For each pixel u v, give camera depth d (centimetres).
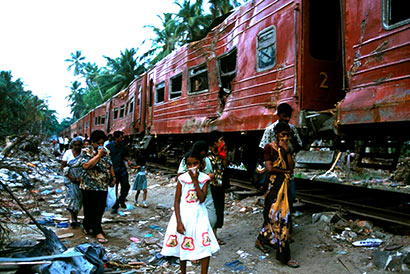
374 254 358
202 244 300
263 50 638
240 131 702
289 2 572
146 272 362
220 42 805
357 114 428
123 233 513
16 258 300
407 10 409
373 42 417
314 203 546
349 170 880
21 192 774
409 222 400
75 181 520
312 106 548
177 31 2947
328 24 625
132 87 1611
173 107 1041
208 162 400
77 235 486
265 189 397
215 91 809
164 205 704
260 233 407
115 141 664
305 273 351
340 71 572
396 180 883
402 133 450
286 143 383
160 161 1480
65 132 4838
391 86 388
